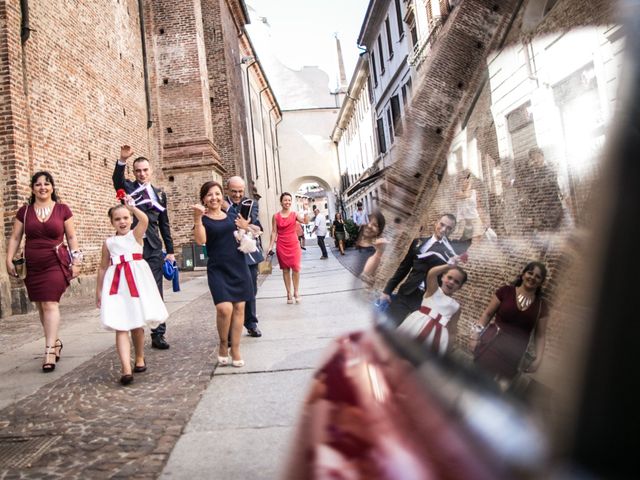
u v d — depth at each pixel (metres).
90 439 2.84
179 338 5.72
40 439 2.88
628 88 0.38
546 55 0.56
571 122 0.50
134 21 16.64
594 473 0.33
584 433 0.34
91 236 11.66
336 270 13.16
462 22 0.79
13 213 8.51
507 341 0.56
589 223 0.42
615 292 0.34
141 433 2.90
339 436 0.74
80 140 11.52
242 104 27.53
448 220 0.80
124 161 5.54
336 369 1.01
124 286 4.16
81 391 3.82
